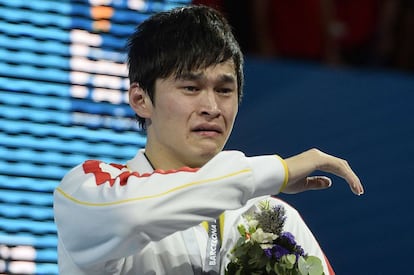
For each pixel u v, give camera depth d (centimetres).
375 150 1667
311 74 1708
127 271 968
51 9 1602
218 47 963
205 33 970
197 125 952
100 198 914
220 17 997
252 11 1972
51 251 1516
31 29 1582
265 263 955
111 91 1603
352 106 1695
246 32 1978
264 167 913
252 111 1652
